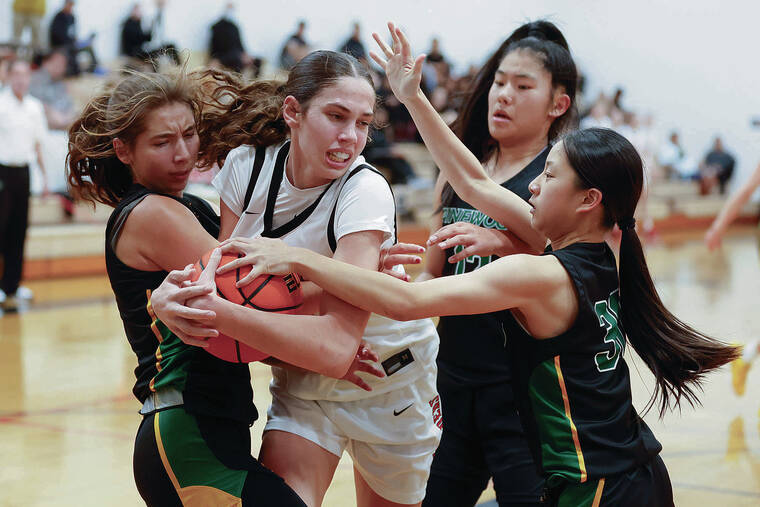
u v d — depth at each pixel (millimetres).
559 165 2176
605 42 17859
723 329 6965
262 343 1940
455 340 2801
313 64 2148
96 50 12281
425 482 2520
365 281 1975
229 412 2090
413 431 2422
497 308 2037
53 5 11930
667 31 17953
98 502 3486
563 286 2078
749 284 9906
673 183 18109
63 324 7453
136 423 4609
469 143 3035
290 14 14133
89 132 2197
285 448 2326
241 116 2381
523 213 2523
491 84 2959
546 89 2801
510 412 2697
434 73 13984
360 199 2164
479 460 2818
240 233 2346
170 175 2184
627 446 2082
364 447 2418
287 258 1990
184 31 13000
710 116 18219
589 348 2100
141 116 2123
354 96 2117
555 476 2092
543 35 2938
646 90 18094
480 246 2545
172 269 2109
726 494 3562
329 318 2020
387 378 2381
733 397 5254
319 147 2135
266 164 2324
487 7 15547
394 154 13500
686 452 4160
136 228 2094
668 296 8898
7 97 8391
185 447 2035
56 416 4730
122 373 5707
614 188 2141
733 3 17609
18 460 4004
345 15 14641
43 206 10500
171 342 2102
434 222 3027
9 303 8508
